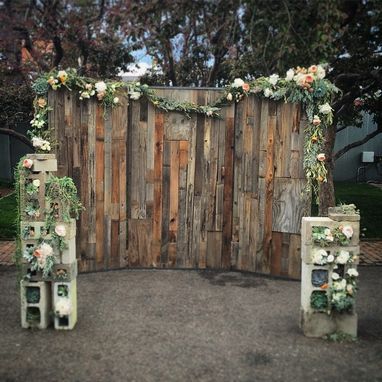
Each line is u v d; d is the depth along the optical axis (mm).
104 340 3566
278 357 3328
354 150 15328
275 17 6344
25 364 3180
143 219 5547
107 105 5254
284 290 4859
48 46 9328
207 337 3648
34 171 3723
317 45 5930
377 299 4621
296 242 5172
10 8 8406
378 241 7184
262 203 5328
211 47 8930
